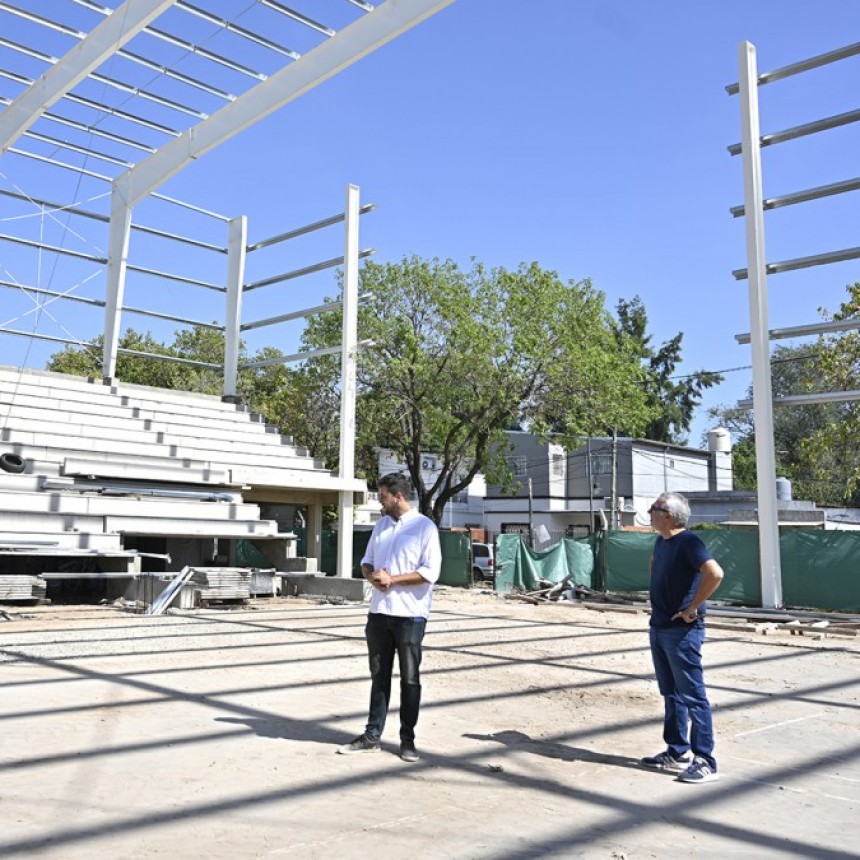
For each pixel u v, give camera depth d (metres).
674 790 5.40
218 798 4.99
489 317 30.59
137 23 18.03
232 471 21.16
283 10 18.42
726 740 6.82
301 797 5.05
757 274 18.41
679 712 5.86
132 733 6.51
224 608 17.27
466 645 12.27
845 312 26.88
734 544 20.33
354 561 28.78
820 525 30.39
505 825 4.67
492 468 33.72
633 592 23.86
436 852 4.24
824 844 4.50
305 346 34.97
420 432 32.19
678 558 5.77
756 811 5.02
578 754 6.21
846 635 15.02
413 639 5.99
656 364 73.75
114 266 25.14
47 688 8.28
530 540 49.78
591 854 4.27
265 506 42.25
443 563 27.30
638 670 10.20
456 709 7.69
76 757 5.80
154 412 23.81
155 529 18.62
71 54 19.81
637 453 53.53
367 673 9.47
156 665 9.80
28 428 20.23
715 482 58.00
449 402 31.08
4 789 5.05
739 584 20.19
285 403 40.44
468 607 19.44
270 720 7.06
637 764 5.98
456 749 6.25
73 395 23.02
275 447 25.08
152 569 22.11
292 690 8.41
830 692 9.21
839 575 18.97
